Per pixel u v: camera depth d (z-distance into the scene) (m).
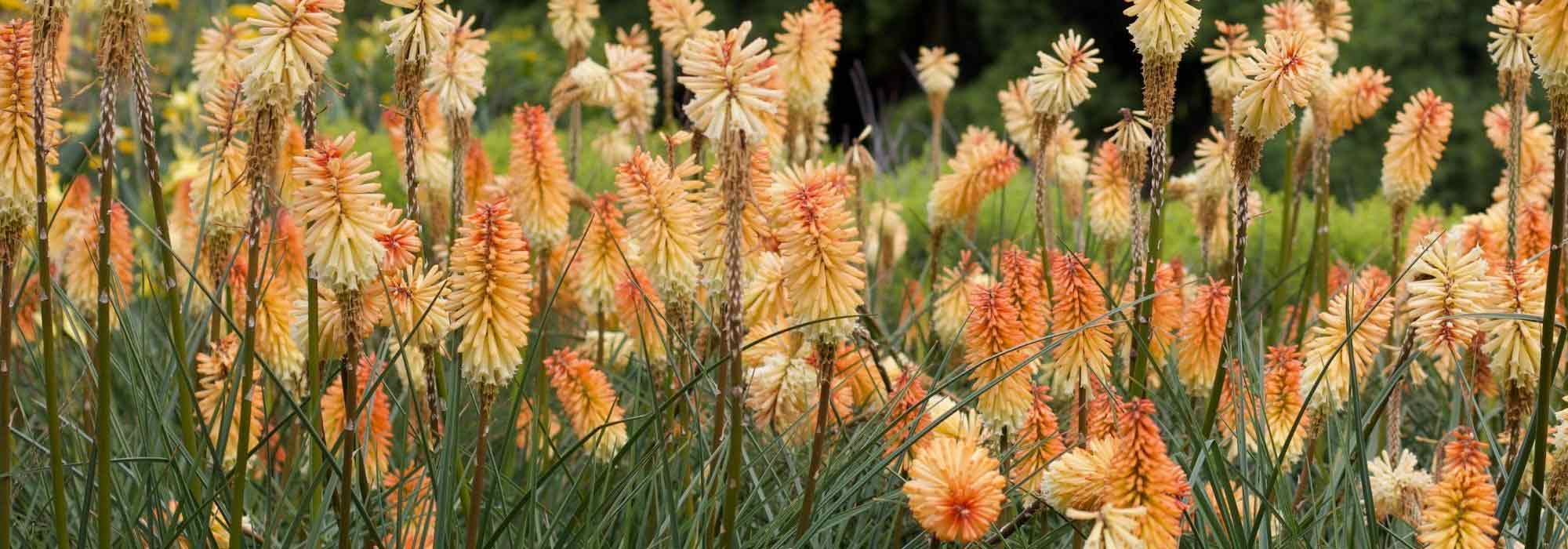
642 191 3.64
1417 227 6.03
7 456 3.04
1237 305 3.59
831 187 3.38
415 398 3.13
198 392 4.39
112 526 3.94
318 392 3.29
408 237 3.23
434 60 4.73
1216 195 6.19
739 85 2.86
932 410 3.96
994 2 22.05
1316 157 5.98
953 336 5.52
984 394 3.74
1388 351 5.67
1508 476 3.48
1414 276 3.72
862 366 4.53
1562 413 3.46
